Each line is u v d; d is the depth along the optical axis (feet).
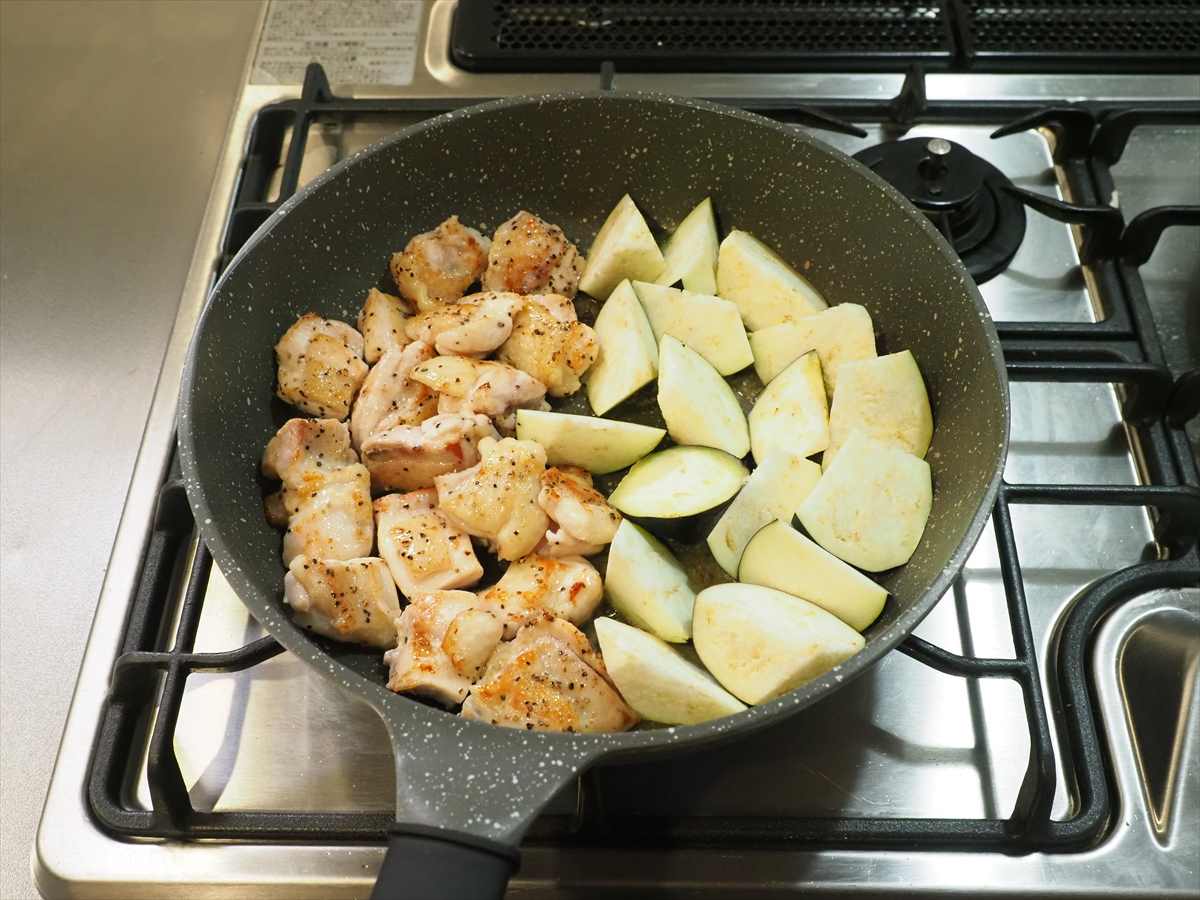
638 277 1.44
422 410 1.38
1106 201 1.47
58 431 1.40
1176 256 1.51
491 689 1.09
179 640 1.11
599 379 1.40
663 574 1.21
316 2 1.78
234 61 1.77
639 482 1.29
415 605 1.17
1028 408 1.36
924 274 1.26
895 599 1.15
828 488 1.20
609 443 1.31
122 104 1.73
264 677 1.18
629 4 1.71
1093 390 1.37
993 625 1.19
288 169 1.51
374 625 1.18
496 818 0.83
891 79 1.65
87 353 1.48
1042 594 1.22
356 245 1.43
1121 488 1.18
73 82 1.76
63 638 1.24
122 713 1.12
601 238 1.48
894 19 1.69
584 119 1.40
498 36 1.69
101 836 1.07
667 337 1.36
